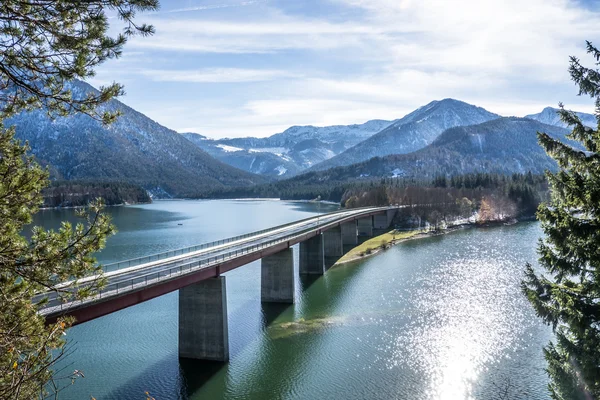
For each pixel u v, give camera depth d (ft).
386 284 258.78
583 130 73.67
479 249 364.38
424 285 252.42
